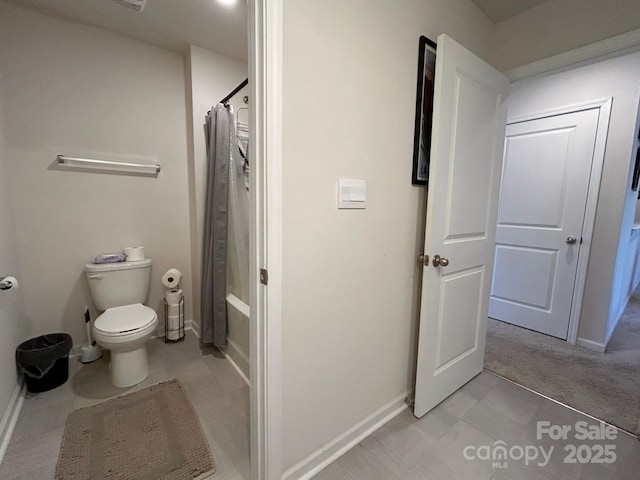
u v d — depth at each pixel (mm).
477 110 1585
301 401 1169
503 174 2826
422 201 1573
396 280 1499
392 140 1349
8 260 1632
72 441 1359
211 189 2129
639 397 1761
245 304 2020
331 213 1162
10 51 1738
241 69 2404
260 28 909
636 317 3105
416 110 1436
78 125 1984
